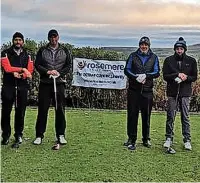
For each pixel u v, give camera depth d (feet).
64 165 22.72
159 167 22.77
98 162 23.31
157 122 34.58
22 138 27.45
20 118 25.71
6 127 25.88
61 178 20.89
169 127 26.09
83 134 29.43
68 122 33.50
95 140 27.81
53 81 25.80
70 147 26.02
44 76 25.98
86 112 38.34
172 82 25.76
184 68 25.57
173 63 25.70
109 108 40.83
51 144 26.61
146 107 26.05
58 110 26.20
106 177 21.16
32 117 34.99
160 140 28.35
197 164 23.43
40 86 26.21
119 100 40.70
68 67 26.21
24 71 25.07
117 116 36.78
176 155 24.95
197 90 39.68
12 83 25.39
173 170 22.38
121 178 21.07
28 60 25.54
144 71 25.76
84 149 25.64
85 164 22.94
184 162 23.72
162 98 39.91
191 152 25.67
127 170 22.20
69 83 40.52
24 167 22.29
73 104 41.11
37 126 26.55
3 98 25.43
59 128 26.40
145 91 25.94
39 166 22.48
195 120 35.83
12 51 25.31
